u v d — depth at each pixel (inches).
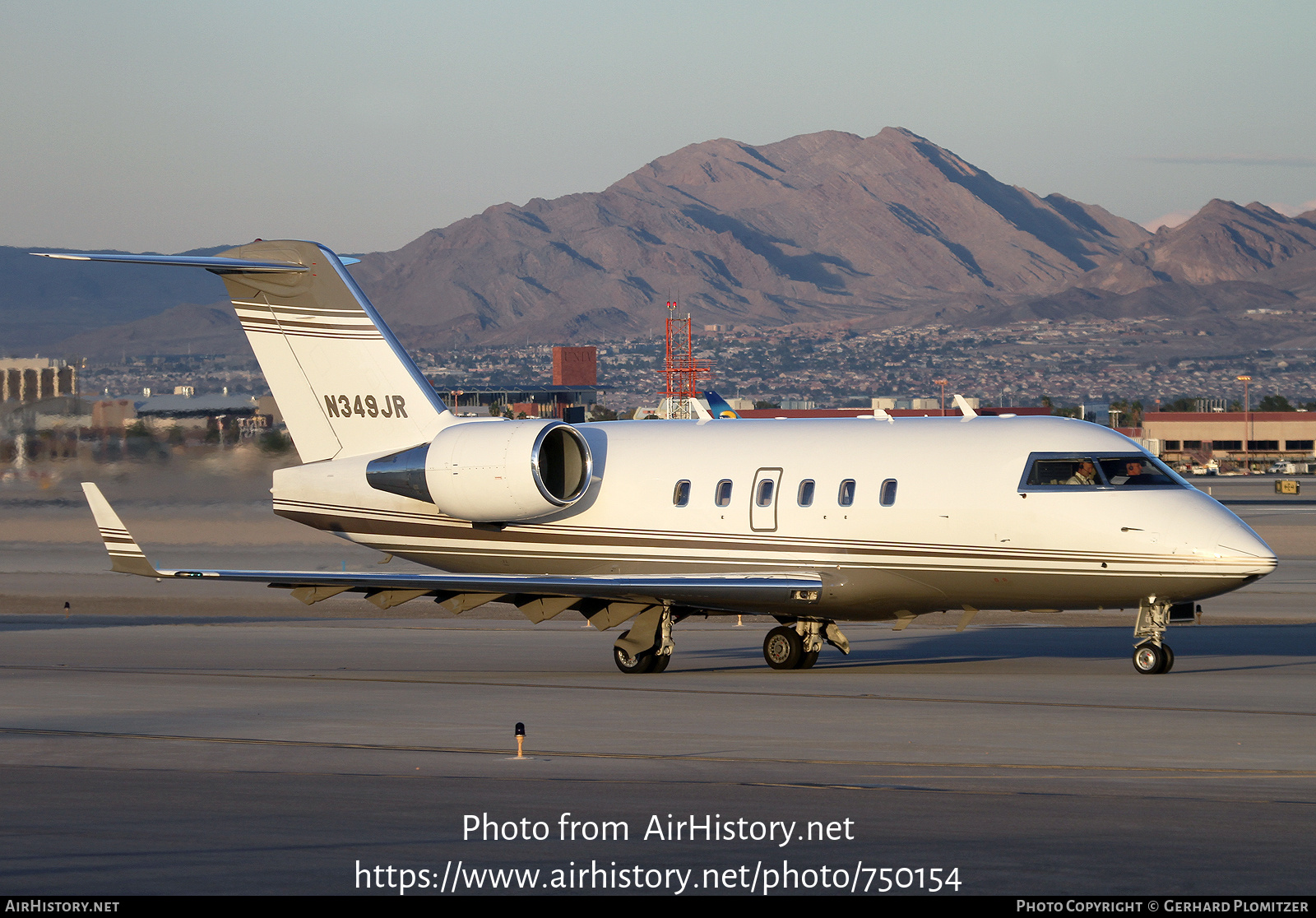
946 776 2201.0
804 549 3737.7
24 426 6978.4
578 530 4015.8
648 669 3759.8
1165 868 1617.9
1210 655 4067.4
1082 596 3496.6
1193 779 2164.1
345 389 4239.7
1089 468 3486.7
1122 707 2938.0
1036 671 3656.5
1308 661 3858.3
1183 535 3356.3
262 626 5270.7
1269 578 7185.0
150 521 6914.4
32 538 7012.8
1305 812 1915.6
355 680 3565.5
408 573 3811.5
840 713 2866.6
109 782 2198.6
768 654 3850.9
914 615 3811.5
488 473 3939.5
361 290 4215.1
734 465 3875.5
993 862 1651.1
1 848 1743.4
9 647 4507.9
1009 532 3511.3
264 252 4217.5
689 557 3882.9
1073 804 1971.0
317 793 2094.0
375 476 4148.6
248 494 6875.0
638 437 4069.9
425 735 2645.2
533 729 2704.2
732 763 2322.8
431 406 4173.2
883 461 3700.8
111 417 7022.6
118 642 4643.2
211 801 2037.4
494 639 4734.3
